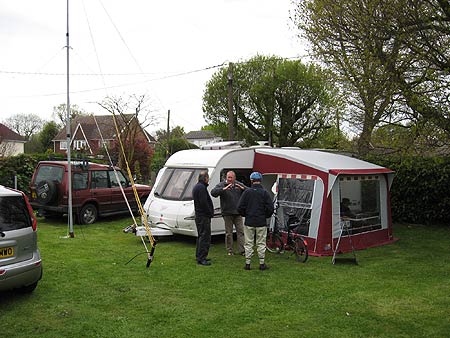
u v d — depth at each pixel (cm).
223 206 939
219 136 3353
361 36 1047
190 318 567
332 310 603
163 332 521
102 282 717
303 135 3061
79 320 553
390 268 843
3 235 574
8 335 503
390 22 981
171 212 1066
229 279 749
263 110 3086
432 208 1352
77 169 1308
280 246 960
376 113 1093
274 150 1110
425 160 1340
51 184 1252
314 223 964
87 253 926
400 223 1398
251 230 816
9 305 601
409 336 519
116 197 1408
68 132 1112
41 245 994
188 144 3928
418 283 739
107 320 555
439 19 938
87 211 1327
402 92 984
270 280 748
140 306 609
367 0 1002
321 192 962
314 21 1158
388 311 601
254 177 820
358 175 1034
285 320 564
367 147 1212
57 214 1334
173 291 678
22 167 1778
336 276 780
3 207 593
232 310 598
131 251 957
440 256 955
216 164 1068
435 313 595
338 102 1187
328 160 1055
